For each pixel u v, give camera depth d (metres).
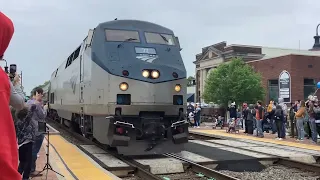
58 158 9.89
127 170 9.12
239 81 37.66
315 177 8.80
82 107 12.59
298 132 15.48
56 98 21.97
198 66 60.41
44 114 7.32
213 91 40.03
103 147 12.86
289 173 9.33
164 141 10.34
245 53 52.16
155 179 8.04
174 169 9.45
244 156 11.05
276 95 38.22
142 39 10.97
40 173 7.79
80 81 13.13
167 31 11.59
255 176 8.99
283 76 36.59
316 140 14.46
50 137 15.66
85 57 12.23
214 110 43.81
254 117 18.38
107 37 10.81
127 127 9.94
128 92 10.04
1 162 1.61
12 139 1.71
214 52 55.28
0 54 1.78
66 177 7.46
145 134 10.07
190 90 63.94
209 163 9.91
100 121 10.48
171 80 10.39
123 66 10.16
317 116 14.54
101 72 10.44
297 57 35.97
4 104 1.69
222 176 8.27
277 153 11.84
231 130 19.97
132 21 11.38
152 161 10.09
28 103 6.94
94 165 8.89
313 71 36.38
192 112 25.83
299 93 35.75
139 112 10.12
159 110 10.21
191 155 11.32
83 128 12.73
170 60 10.84
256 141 15.31
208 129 22.41
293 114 16.97
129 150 9.96
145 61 10.38
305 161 11.05
